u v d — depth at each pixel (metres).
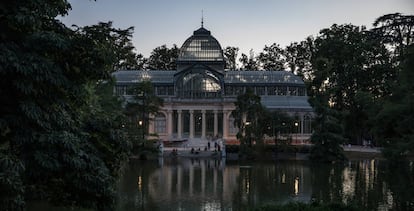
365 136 136.50
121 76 141.25
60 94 21.97
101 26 22.73
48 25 22.00
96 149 24.16
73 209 41.56
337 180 67.00
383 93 123.31
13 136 20.14
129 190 57.34
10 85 19.91
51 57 21.69
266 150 104.06
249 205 48.12
